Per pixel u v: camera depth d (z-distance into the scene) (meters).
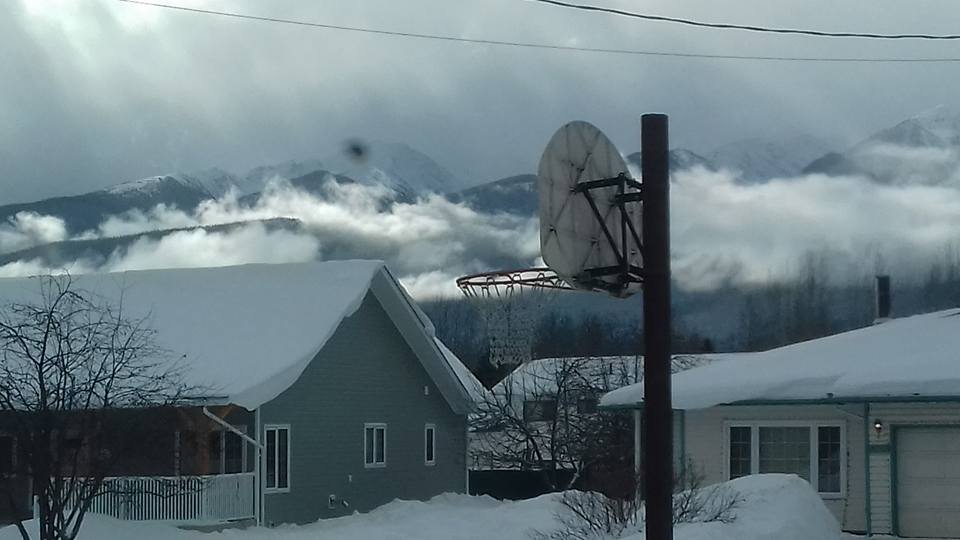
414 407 32.44
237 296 29.77
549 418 41.09
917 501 22.66
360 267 30.19
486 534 22.58
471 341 63.41
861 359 24.14
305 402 28.03
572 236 9.28
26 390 20.69
